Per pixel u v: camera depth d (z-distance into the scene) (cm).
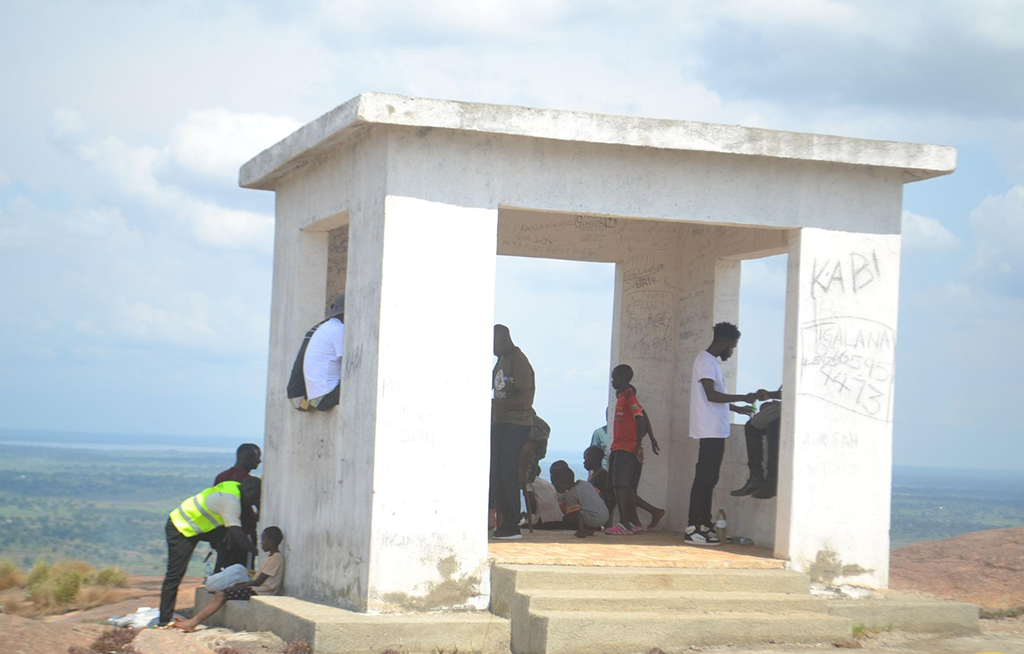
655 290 1224
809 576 905
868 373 939
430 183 839
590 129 859
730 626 805
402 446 823
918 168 936
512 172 862
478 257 850
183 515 1045
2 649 737
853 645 829
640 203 891
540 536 1064
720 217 909
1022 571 1146
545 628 755
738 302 1149
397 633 775
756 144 898
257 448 1138
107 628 886
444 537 830
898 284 952
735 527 1094
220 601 961
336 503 882
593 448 1269
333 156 938
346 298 894
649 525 1180
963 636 903
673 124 879
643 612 809
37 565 1512
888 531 933
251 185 1115
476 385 845
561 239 1240
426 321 834
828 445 926
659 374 1215
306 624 781
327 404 907
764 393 1008
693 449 1152
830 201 938
